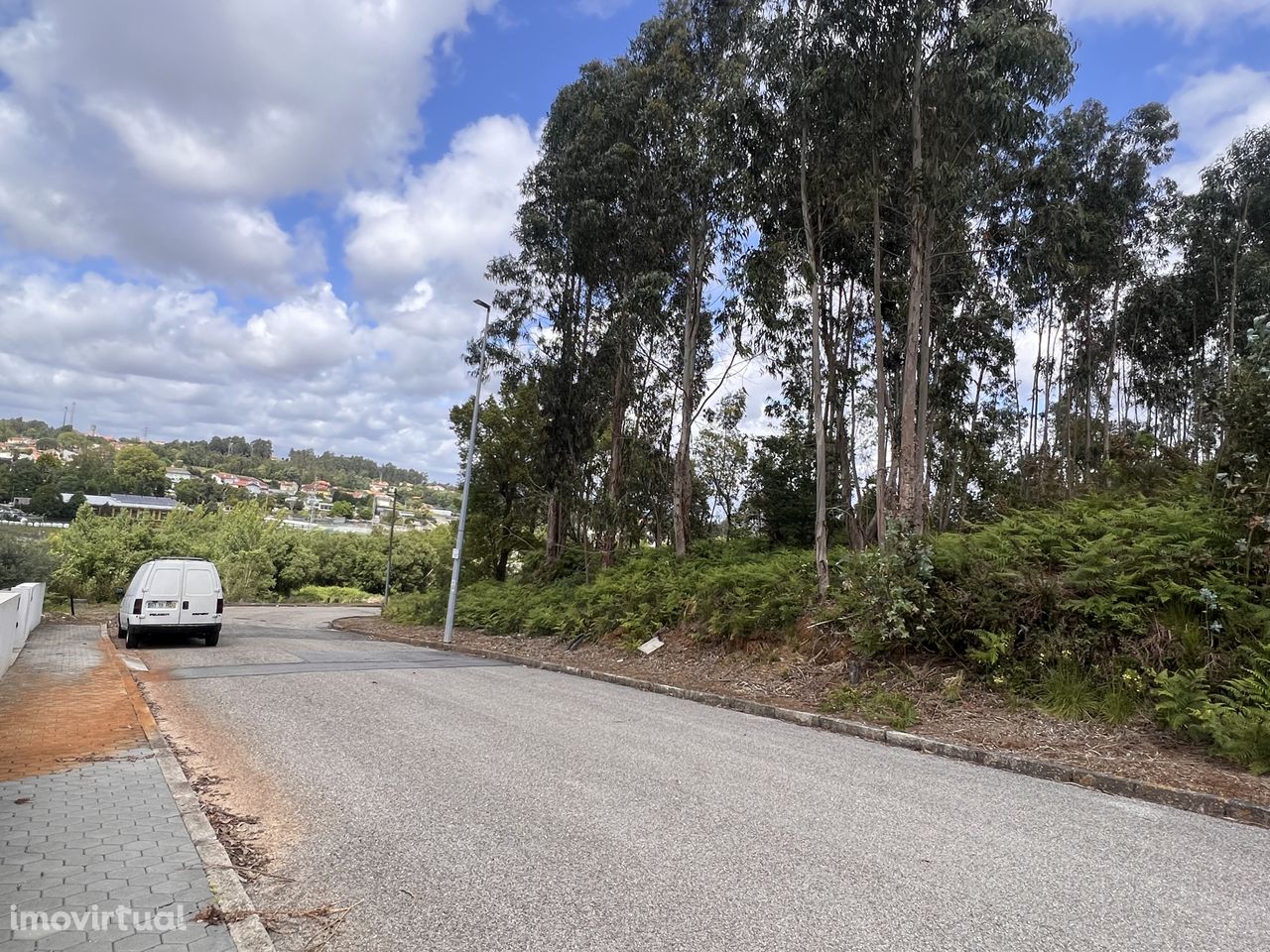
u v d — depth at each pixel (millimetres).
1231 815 5676
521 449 27859
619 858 4289
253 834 4641
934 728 8508
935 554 11273
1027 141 14984
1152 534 9875
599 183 21453
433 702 9516
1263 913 3787
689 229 21531
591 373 24250
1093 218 20453
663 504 25031
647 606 16516
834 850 4508
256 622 28203
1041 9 13219
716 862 4258
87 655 13391
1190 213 23938
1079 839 4934
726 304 20203
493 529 28984
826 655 11945
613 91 21516
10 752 6242
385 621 29141
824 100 13984
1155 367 28859
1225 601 8328
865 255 18109
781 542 23422
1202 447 14758
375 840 4543
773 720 9523
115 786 5277
